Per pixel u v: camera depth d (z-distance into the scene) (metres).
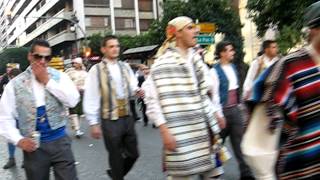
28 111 3.91
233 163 6.84
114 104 5.45
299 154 2.48
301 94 2.44
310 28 2.48
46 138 3.97
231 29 30.11
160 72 3.76
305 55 2.47
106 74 5.47
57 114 4.00
